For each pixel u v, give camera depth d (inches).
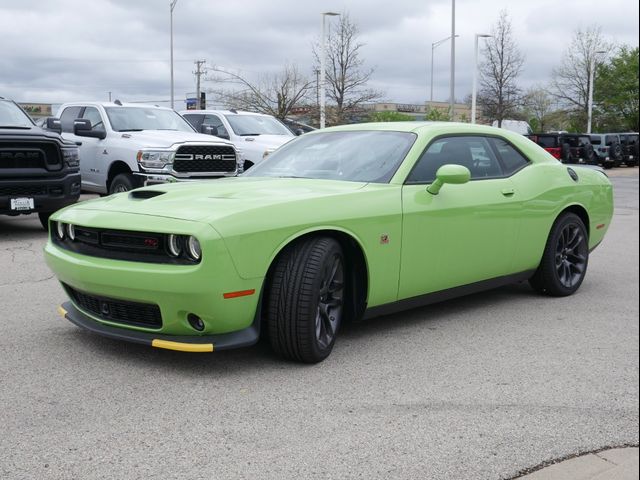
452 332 198.4
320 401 145.1
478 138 218.1
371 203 175.8
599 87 2007.9
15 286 247.4
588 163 1216.2
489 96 1711.4
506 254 217.3
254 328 158.9
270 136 550.6
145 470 114.6
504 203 212.5
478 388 154.9
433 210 189.6
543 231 230.7
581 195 246.4
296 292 158.7
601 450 126.2
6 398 143.8
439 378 160.6
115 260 157.4
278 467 116.3
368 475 114.3
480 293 250.2
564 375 164.7
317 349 164.6
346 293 179.9
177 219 152.5
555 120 2261.3
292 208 160.2
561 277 243.0
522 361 174.2
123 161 442.0
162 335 157.9
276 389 151.1
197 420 134.5
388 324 205.3
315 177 196.7
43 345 178.4
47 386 150.7
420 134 201.5
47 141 355.6
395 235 180.4
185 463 117.2
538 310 226.1
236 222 151.1
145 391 148.7
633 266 312.2
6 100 396.8
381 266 178.2
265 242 153.9
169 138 439.8
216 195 170.6
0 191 343.6
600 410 144.1
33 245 337.7
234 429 130.7
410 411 141.1
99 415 136.0
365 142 205.5
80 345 178.7
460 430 132.6
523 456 122.7
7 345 178.2
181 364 165.6
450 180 185.3
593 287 264.7
